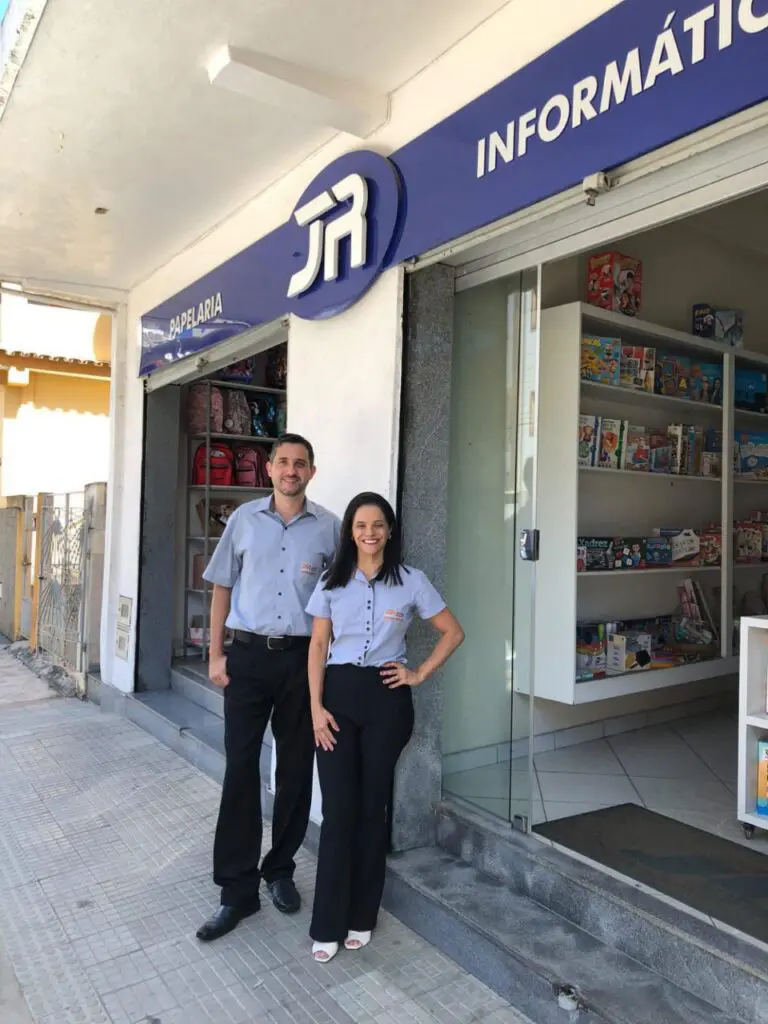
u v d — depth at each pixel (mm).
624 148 1935
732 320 4297
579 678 3494
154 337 4945
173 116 3064
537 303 2785
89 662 5793
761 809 2682
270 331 3643
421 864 2666
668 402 3949
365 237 2854
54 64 2723
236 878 2525
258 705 2580
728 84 1702
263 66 2592
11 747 4426
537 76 2184
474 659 2957
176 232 4328
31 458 9484
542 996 1997
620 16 1948
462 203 2455
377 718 2289
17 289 5316
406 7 2354
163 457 5273
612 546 3697
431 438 2840
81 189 3756
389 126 2830
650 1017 1825
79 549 6020
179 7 2393
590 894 2215
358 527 2279
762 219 4180
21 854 3066
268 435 5879
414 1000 2123
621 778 3311
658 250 4121
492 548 2949
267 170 3520
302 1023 2035
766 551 4605
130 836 3234
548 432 3523
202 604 5633
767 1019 1759
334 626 2318
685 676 3805
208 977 2240
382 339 2834
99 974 2260
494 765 2854
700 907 2146
